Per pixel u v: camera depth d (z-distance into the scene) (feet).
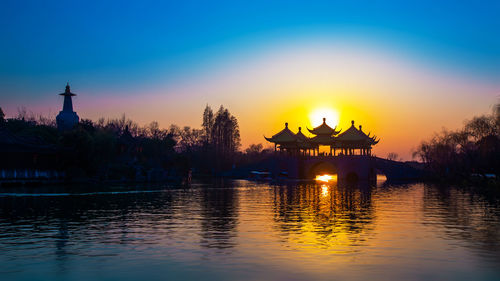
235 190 274.77
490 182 287.28
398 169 454.81
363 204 172.76
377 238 92.17
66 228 105.70
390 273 65.77
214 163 606.96
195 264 70.54
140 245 84.89
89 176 356.38
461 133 314.76
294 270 67.10
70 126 504.84
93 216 129.70
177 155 469.98
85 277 63.82
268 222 116.98
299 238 92.12
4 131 306.14
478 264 70.85
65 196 209.87
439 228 106.22
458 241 89.15
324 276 64.18
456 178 372.17
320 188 301.84
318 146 528.63
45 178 314.35
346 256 75.66
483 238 92.53
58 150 325.62
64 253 78.13
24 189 261.44
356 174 469.16
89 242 87.81
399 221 119.34
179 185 337.11
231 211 145.18
